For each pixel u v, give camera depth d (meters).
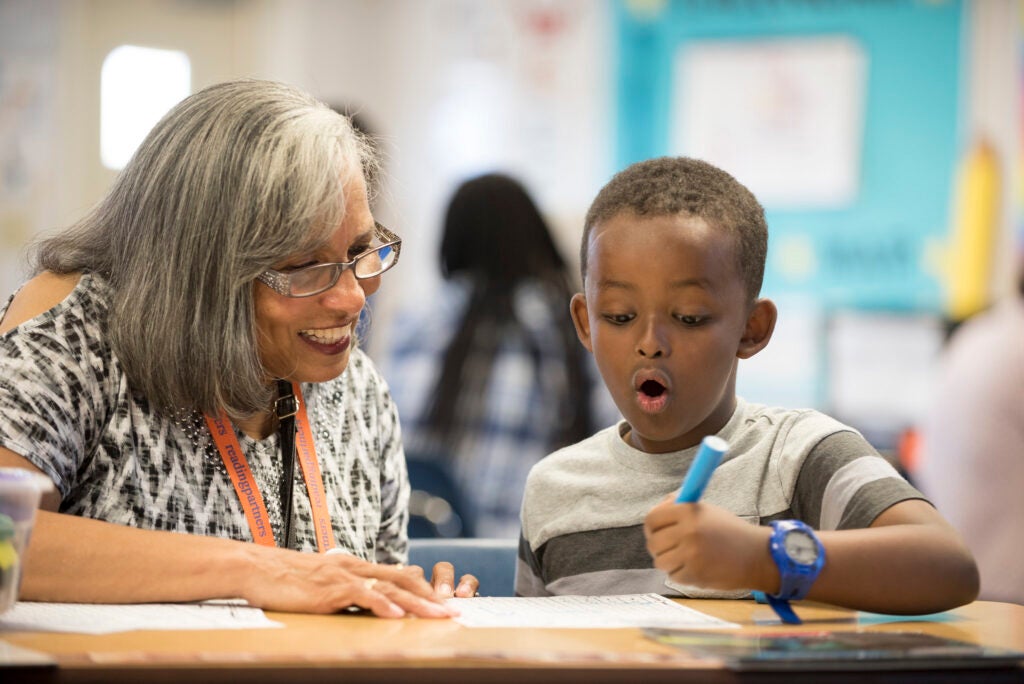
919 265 4.45
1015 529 2.97
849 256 4.50
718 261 1.45
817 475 1.45
